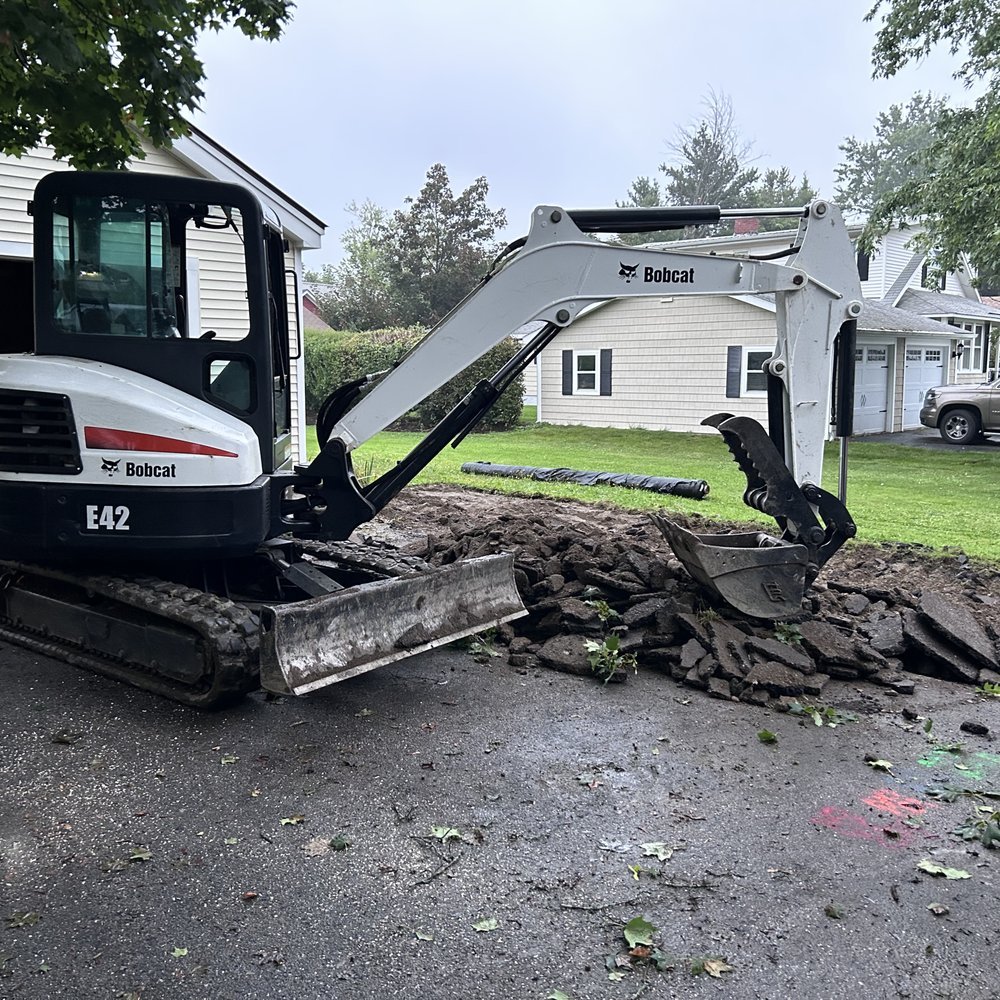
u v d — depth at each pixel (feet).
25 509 15.72
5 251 31.17
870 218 60.64
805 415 18.97
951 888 11.18
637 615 19.51
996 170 49.42
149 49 17.95
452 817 12.67
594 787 13.62
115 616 17.37
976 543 29.14
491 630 20.33
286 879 11.13
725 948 9.96
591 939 10.09
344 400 19.35
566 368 76.54
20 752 14.43
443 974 9.48
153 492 15.57
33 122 20.54
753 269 18.30
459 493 39.37
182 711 16.17
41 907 10.48
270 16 19.86
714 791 13.60
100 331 16.10
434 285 157.99
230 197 16.10
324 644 15.14
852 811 13.07
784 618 19.04
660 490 39.73
